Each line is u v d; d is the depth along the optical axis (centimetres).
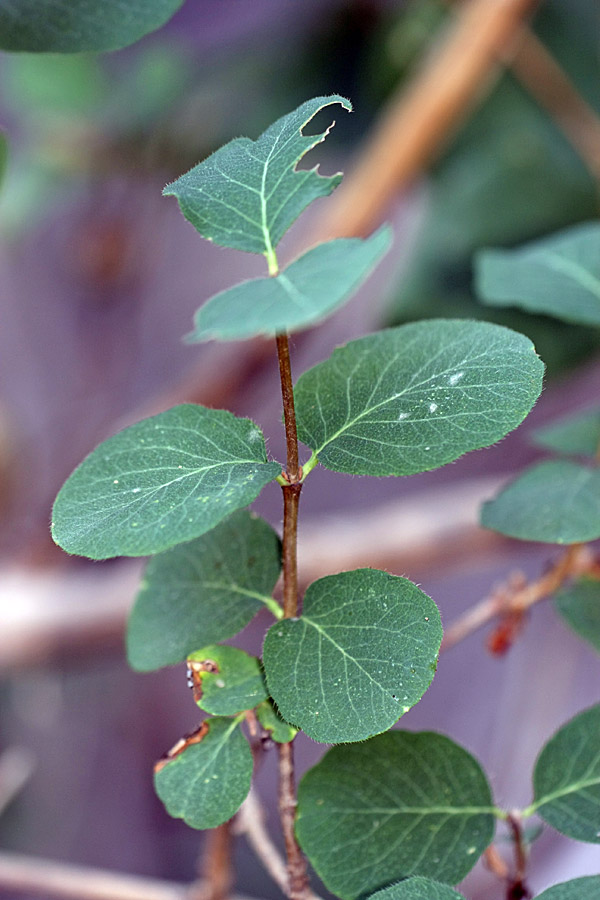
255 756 38
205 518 31
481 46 71
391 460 32
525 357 33
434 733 35
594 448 41
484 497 68
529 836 37
